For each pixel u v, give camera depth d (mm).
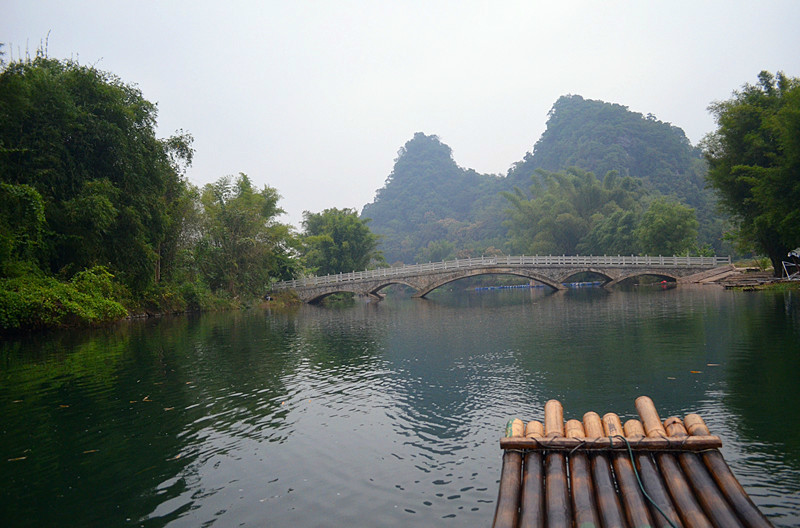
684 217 58406
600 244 71938
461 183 194750
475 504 6000
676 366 12312
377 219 189625
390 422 9078
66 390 11859
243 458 7582
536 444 5645
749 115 33125
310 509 5984
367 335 21469
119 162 29609
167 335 22422
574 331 19625
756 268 45031
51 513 6062
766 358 12570
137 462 7520
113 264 30688
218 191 53000
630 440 5449
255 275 50094
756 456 6938
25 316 21750
